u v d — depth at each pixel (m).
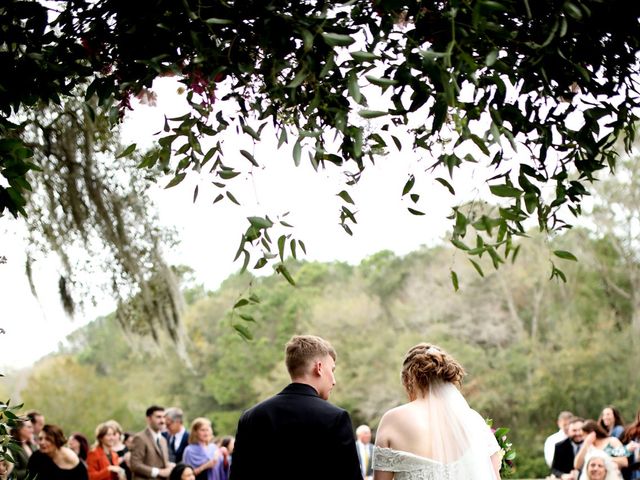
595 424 9.03
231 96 2.89
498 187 2.74
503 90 2.74
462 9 2.51
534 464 28.23
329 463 3.64
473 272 30.06
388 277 33.53
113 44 2.94
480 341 29.95
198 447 9.08
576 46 2.92
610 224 27.17
